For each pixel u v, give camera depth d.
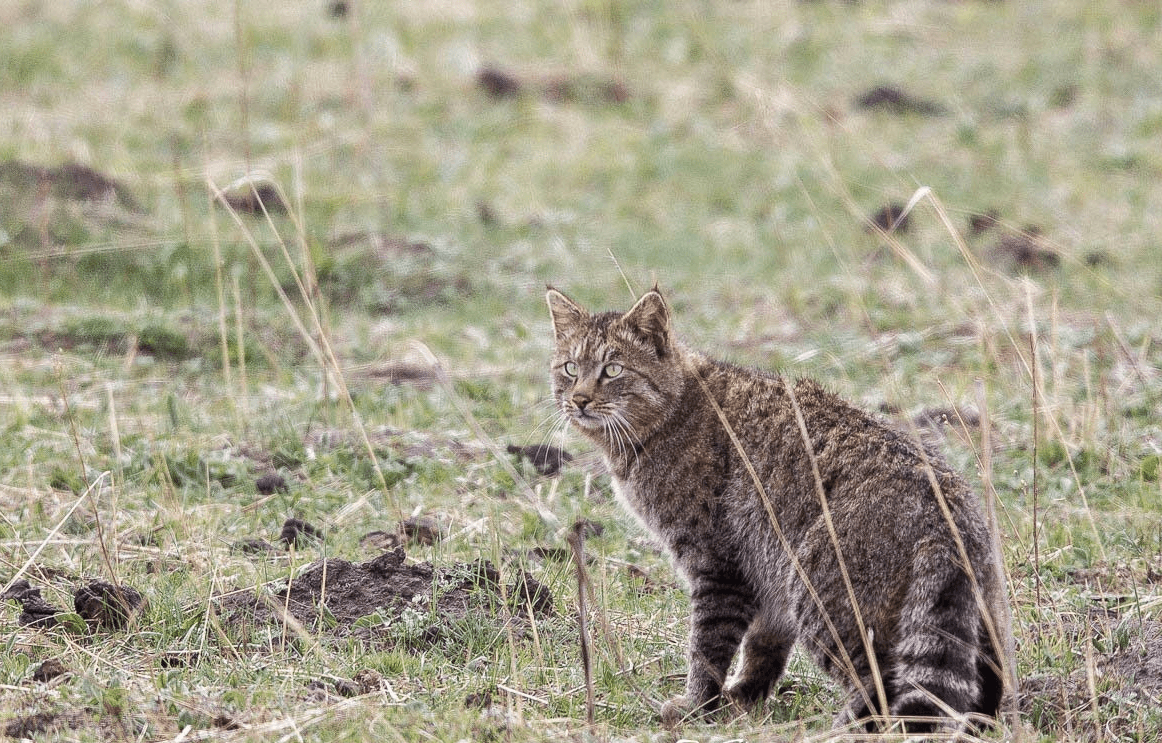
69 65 36.94
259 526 14.84
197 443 16.81
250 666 11.16
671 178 32.78
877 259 26.80
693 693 11.40
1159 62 39.84
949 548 10.12
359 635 11.99
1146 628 12.13
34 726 9.97
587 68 39.34
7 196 25.81
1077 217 29.44
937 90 38.31
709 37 41.09
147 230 25.50
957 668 9.77
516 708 10.60
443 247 26.69
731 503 11.62
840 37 41.62
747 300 24.83
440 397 19.36
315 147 32.34
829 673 10.73
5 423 17.52
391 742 9.91
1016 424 17.89
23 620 12.05
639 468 12.32
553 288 13.71
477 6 43.09
